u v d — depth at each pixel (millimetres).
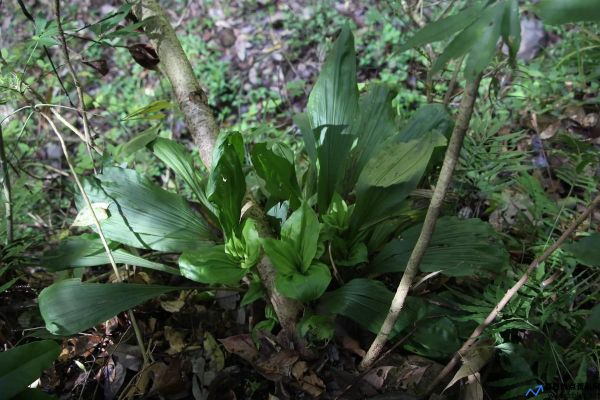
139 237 946
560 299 756
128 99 1835
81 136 942
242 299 944
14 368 667
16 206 1076
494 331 743
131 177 981
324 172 977
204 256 844
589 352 727
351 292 852
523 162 1217
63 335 826
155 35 1021
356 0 1925
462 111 494
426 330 808
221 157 769
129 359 917
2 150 943
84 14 2166
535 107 1331
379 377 816
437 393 792
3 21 2127
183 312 984
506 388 816
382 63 1731
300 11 1971
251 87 1830
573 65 1295
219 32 2002
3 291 937
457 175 1034
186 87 1019
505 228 1043
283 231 857
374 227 997
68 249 956
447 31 411
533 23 1631
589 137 1252
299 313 866
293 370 837
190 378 887
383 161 914
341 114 989
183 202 990
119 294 854
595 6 370
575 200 987
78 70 1954
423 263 857
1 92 906
